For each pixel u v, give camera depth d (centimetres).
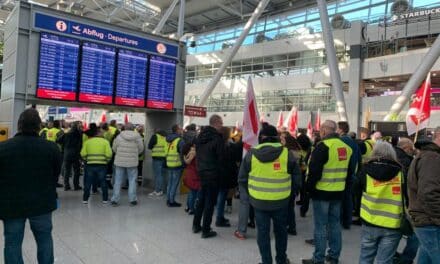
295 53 2966
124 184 1000
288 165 415
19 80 724
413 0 2509
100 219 645
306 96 2836
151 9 3569
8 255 332
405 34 2270
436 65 2119
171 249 502
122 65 862
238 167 644
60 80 769
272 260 444
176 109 975
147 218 665
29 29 734
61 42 770
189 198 711
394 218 341
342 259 493
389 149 355
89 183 771
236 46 2394
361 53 2439
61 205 744
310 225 679
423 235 331
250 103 566
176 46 970
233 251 504
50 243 354
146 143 1029
